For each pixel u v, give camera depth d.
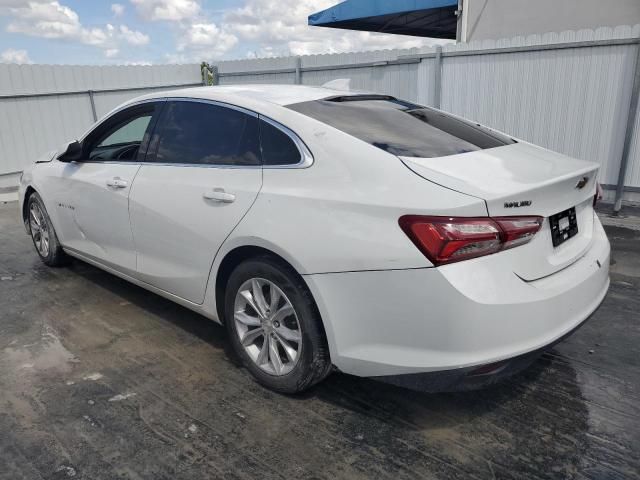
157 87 11.35
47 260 4.89
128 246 3.65
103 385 2.96
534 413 2.68
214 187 2.94
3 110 9.45
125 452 2.40
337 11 13.06
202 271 3.08
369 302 2.33
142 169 3.46
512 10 10.03
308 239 2.47
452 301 2.12
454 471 2.28
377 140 2.63
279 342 2.79
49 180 4.45
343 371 2.55
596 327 3.63
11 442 2.47
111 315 3.89
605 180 6.95
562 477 2.24
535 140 7.40
